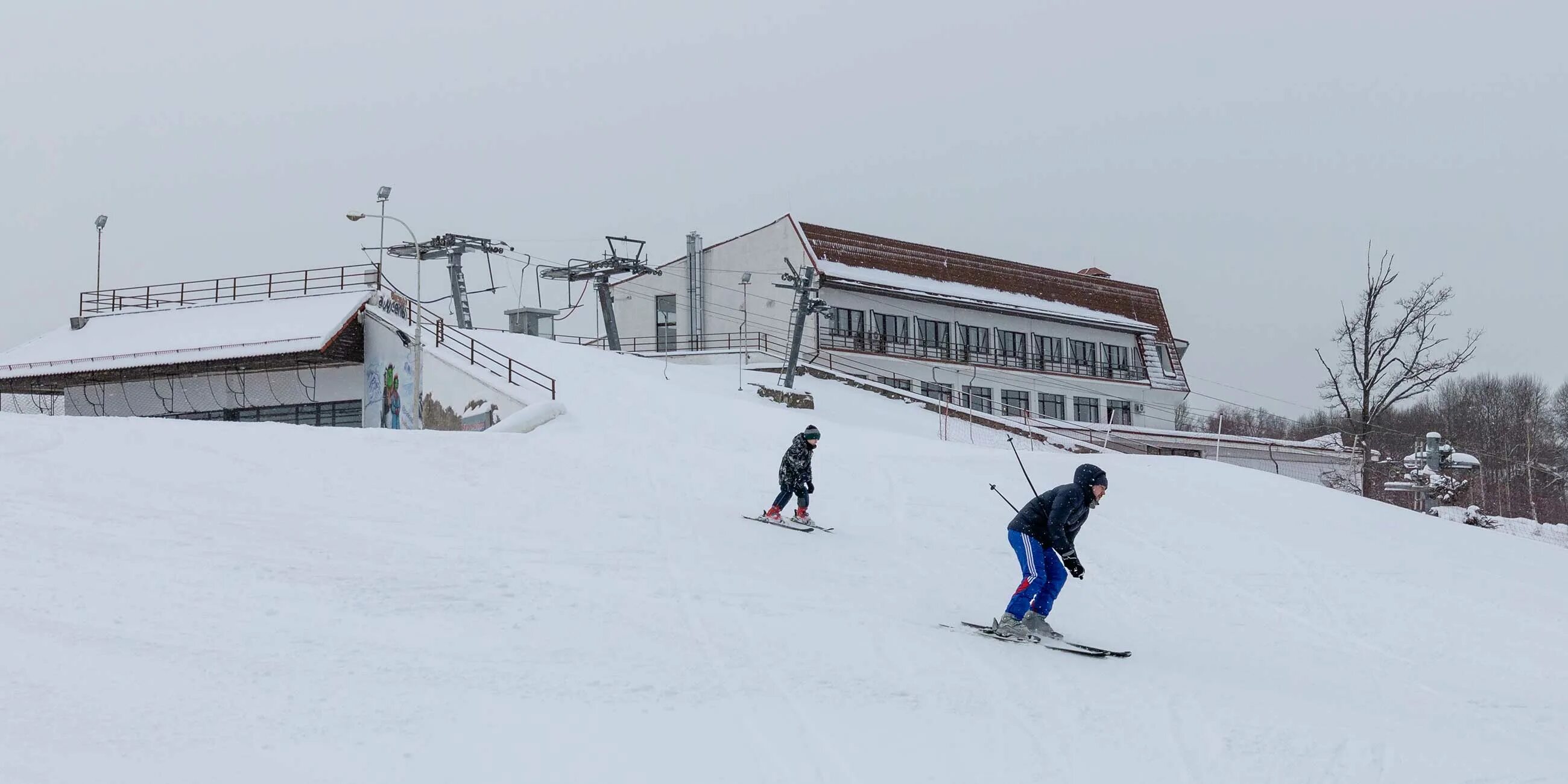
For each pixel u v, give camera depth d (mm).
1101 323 65625
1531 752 8031
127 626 8008
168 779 5480
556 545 12180
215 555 10281
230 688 6883
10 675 6801
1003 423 45594
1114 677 8898
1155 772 6723
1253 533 16203
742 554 12523
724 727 6859
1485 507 58719
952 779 6301
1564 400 89812
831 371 49406
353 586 9602
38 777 5352
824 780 6125
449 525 12766
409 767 5871
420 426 33062
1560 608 13672
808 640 9062
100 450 15203
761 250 55281
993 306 59312
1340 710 8688
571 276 54719
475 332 42469
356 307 41094
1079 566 9430
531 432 28250
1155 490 18766
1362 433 49531
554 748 6273
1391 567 14906
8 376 43844
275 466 15398
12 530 10570
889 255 57406
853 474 18672
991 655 9117
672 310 59656
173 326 43938
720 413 32188
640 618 9391
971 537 14719
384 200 43656
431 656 7883
